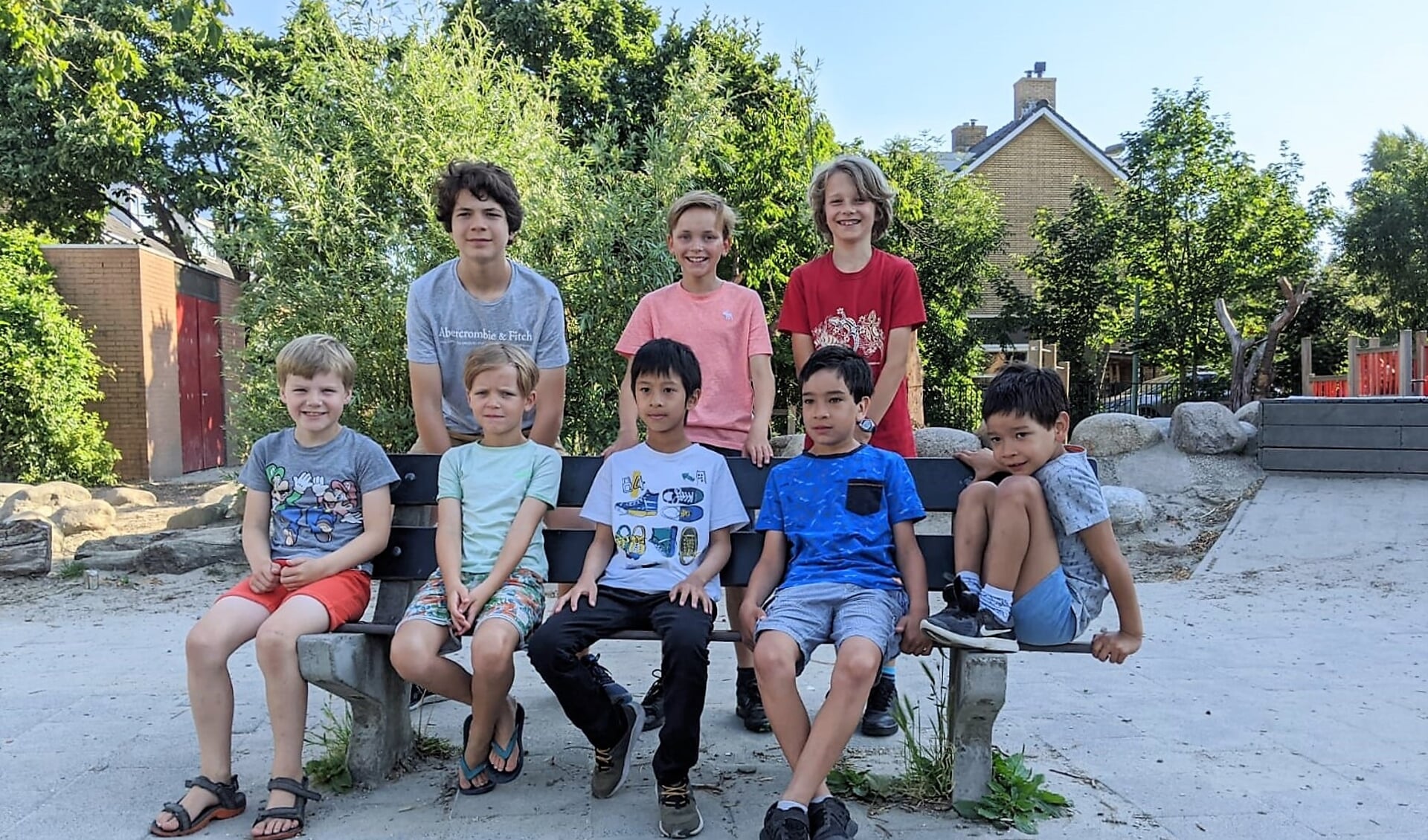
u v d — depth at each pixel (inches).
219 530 288.8
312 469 122.6
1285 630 201.8
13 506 339.9
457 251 297.1
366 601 124.1
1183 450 354.6
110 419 521.0
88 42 647.1
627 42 618.5
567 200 314.3
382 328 294.4
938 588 121.3
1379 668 172.2
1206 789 116.6
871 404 145.9
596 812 111.0
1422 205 854.5
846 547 113.5
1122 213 754.2
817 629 107.7
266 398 305.0
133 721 144.1
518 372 123.0
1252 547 281.4
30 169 689.0
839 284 149.3
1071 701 152.7
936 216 656.4
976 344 643.5
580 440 310.0
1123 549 294.5
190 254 826.2
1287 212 714.2
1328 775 121.3
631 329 147.3
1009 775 113.0
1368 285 888.3
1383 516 291.1
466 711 149.6
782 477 120.9
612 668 177.8
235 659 182.4
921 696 157.4
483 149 309.3
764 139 482.6
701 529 119.6
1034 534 107.9
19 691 160.1
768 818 96.3
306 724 140.5
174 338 566.3
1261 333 725.3
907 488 116.6
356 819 109.0
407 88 312.7
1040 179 1091.3
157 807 112.7
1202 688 159.6
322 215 295.7
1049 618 108.6
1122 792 115.6
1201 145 711.7
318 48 353.1
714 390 142.9
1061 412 111.1
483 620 110.5
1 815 110.3
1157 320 720.3
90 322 516.4
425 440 139.4
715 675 172.7
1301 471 334.0
